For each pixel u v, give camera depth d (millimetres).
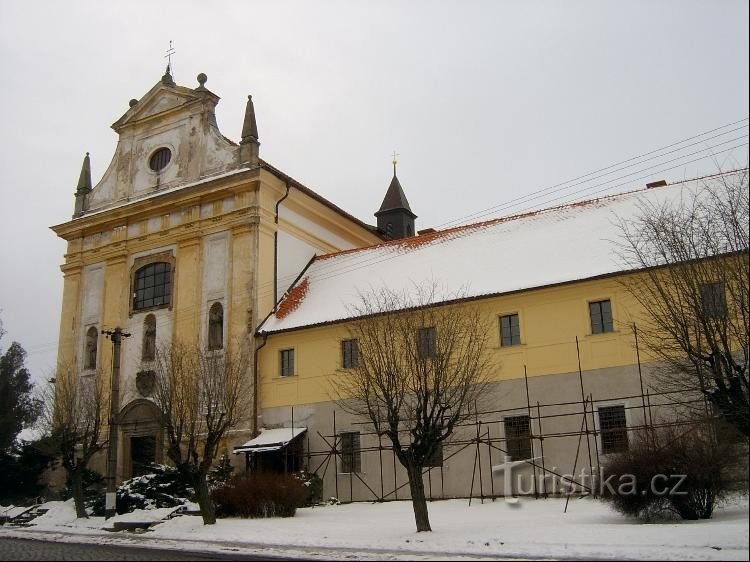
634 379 27766
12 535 26766
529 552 16609
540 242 33281
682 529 17828
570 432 28484
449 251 36156
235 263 38469
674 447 20828
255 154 39656
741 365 21312
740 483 19859
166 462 36531
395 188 63781
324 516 27531
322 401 34312
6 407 47406
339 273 39094
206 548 20469
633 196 33281
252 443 34125
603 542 16984
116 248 43188
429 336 26125
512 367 30141
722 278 20234
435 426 22328
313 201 42219
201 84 42344
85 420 36406
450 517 24719
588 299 29359
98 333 42594
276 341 36375
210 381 31078
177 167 42500
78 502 32125
